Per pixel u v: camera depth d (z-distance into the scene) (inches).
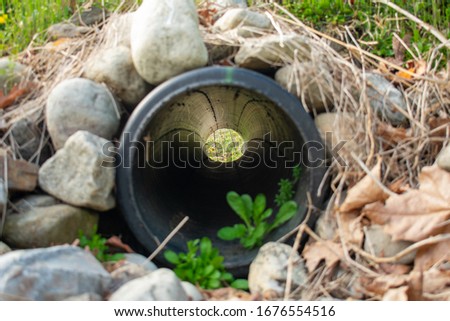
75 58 54.8
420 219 44.3
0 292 37.6
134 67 50.8
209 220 53.7
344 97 50.3
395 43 61.2
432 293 41.8
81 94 48.3
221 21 55.8
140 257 45.8
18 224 45.1
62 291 38.4
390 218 44.7
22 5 66.5
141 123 45.8
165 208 51.6
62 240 45.4
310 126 46.3
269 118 54.7
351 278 44.0
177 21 48.5
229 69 46.0
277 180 53.4
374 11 66.9
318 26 63.9
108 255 45.4
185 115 57.0
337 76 51.1
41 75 55.8
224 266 46.9
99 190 45.3
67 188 45.9
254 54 50.3
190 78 45.9
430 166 47.1
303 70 49.4
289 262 43.9
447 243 43.8
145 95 50.9
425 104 52.1
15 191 46.4
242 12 54.9
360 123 49.3
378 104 51.6
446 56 59.4
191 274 45.4
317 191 46.8
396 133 49.8
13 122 49.9
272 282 43.8
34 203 46.2
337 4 65.7
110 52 51.5
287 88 49.3
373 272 43.6
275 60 50.6
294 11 64.8
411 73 53.7
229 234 48.3
